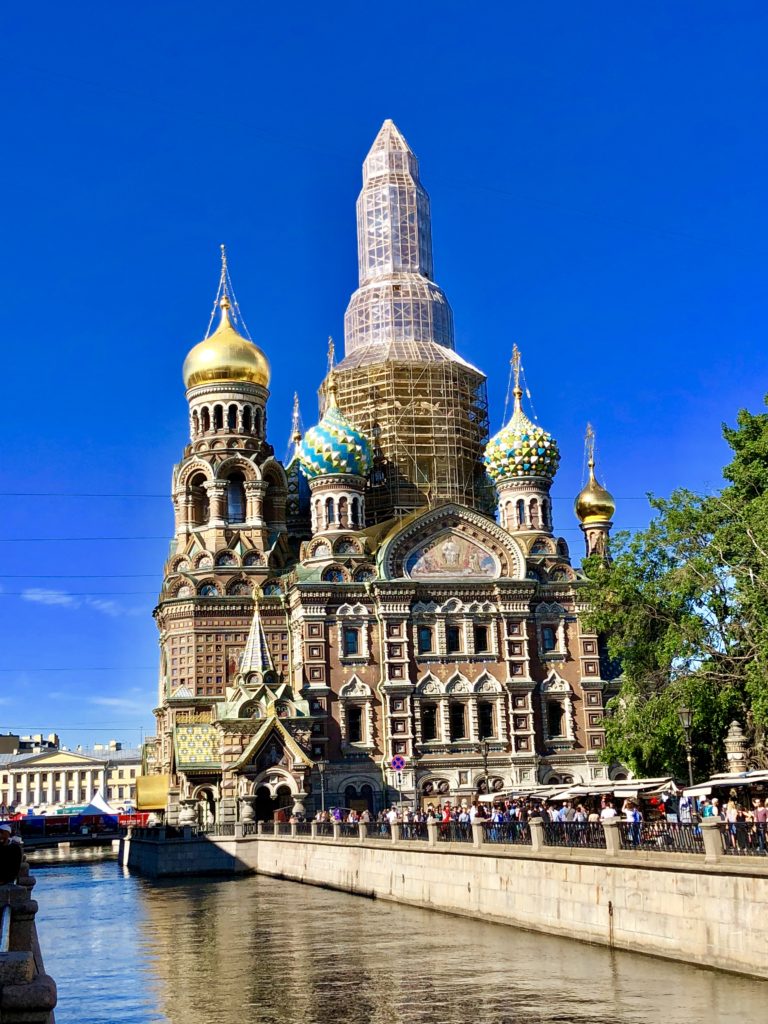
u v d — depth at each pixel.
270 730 107.56
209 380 127.31
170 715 116.88
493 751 113.50
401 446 128.12
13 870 28.81
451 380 130.25
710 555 76.62
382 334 134.50
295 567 119.06
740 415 80.12
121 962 53.97
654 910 45.41
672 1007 37.06
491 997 40.72
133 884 98.62
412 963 48.38
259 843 102.25
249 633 118.44
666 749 81.56
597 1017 36.62
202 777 112.69
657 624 85.31
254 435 127.31
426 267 140.00
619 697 85.62
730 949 41.00
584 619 91.00
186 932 62.69
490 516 133.00
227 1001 43.19
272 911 69.62
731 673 75.56
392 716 111.50
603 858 48.81
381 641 113.12
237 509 126.94
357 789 110.25
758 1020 34.62
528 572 118.69
